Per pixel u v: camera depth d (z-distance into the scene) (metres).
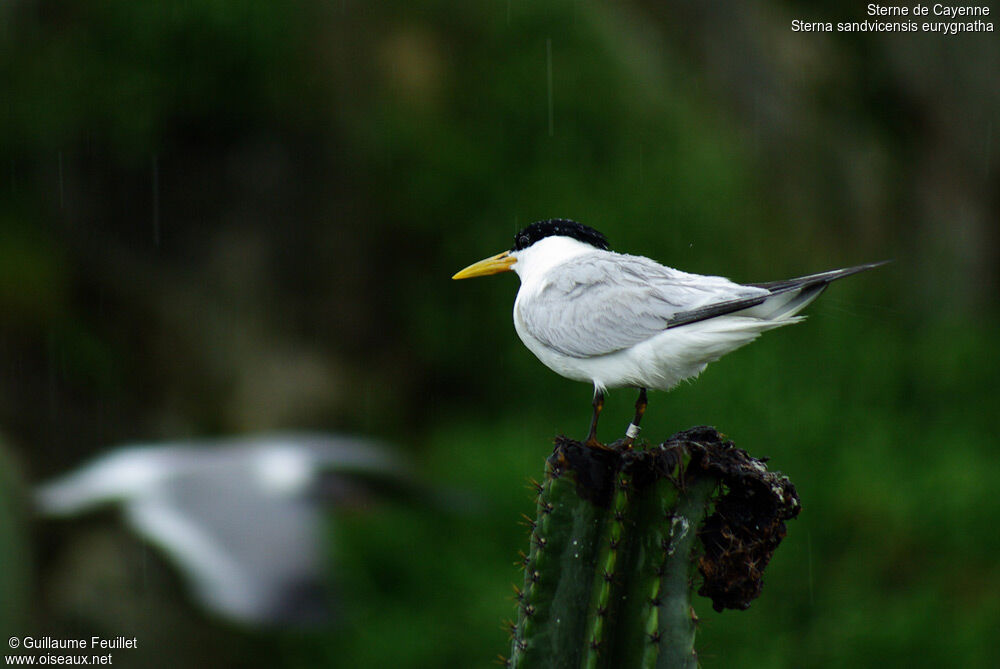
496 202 14.46
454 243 14.36
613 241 14.21
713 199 15.08
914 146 20.39
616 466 4.16
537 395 13.55
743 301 5.09
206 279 14.32
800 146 18.50
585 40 15.55
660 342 5.27
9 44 13.95
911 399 14.84
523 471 11.13
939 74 20.72
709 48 18.44
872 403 13.70
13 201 13.96
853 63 20.47
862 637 9.78
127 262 14.14
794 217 17.52
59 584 9.63
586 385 13.19
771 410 12.11
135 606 9.91
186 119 14.31
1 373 13.16
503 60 15.21
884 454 12.19
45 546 9.75
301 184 14.52
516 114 14.87
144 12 14.01
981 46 20.91
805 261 16.50
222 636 10.05
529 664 4.14
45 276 13.70
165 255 14.34
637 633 4.01
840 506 11.30
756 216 15.92
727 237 15.03
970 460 12.52
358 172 14.54
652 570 4.03
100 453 13.12
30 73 13.96
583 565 4.16
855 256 18.14
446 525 10.67
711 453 4.20
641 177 14.82
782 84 18.91
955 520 11.38
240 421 13.65
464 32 15.31
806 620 10.11
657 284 5.45
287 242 14.45
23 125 13.93
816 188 18.39
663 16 18.27
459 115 14.92
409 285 14.34
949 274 19.09
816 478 11.46
